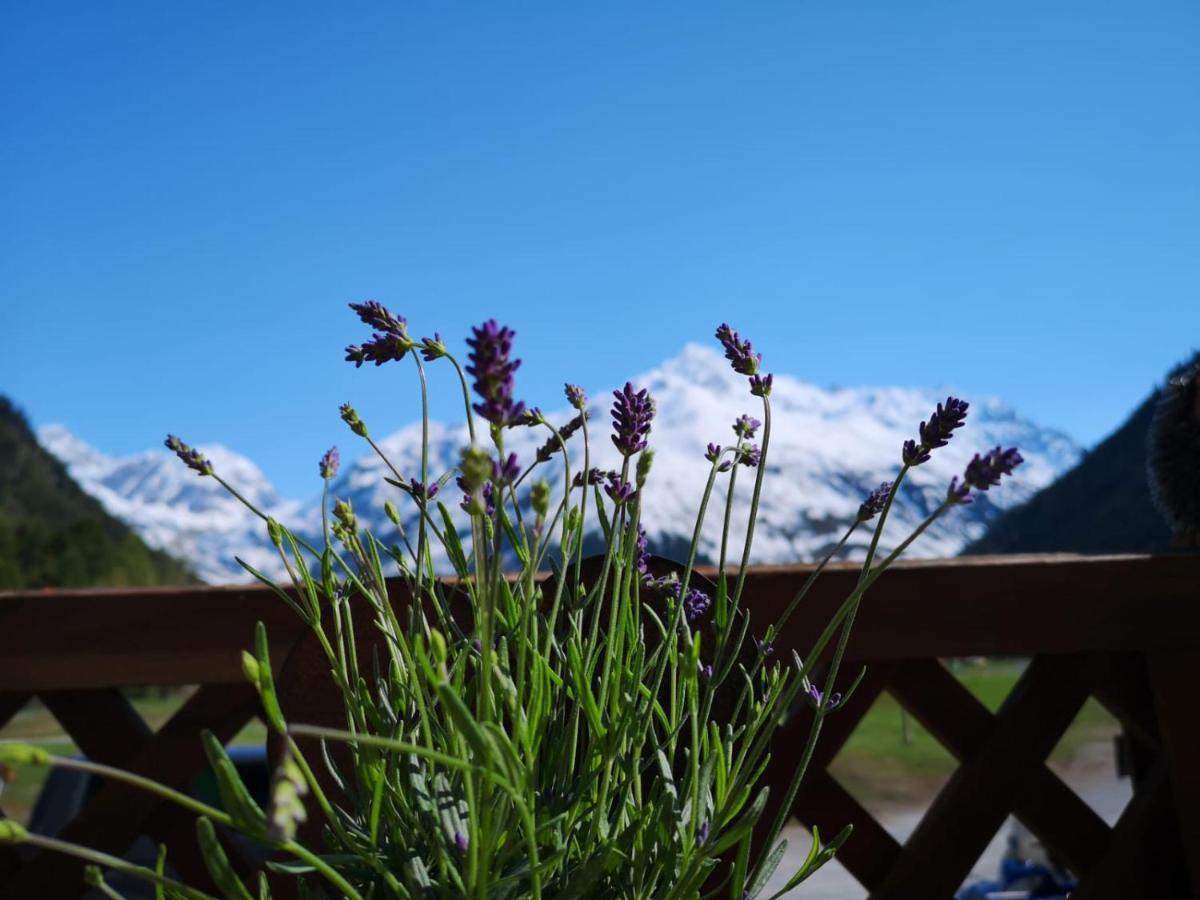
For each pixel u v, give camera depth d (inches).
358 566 44.6
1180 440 92.4
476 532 35.4
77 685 81.2
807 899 141.9
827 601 80.8
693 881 36.5
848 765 330.3
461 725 30.6
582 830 39.6
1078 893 81.6
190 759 83.2
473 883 34.0
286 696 51.5
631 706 38.8
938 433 38.7
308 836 50.5
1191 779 81.0
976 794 81.8
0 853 82.1
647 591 50.9
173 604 82.2
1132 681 84.9
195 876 82.1
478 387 34.2
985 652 81.7
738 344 43.3
